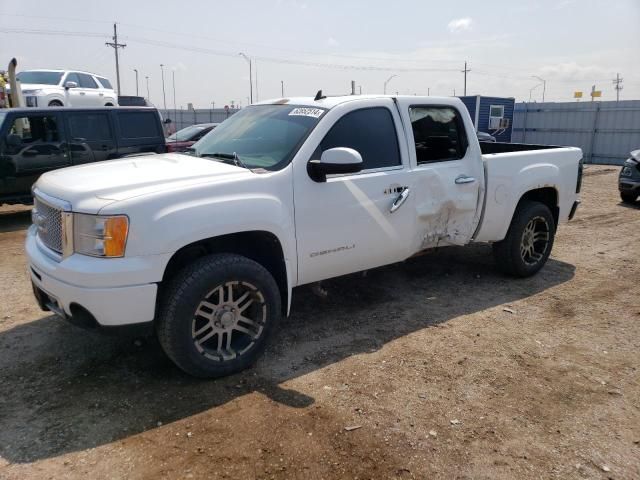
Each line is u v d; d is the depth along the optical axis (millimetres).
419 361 3928
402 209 4500
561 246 7465
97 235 3172
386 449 2912
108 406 3299
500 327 4570
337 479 2680
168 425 3107
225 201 3486
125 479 2662
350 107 4305
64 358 3922
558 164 5879
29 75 17031
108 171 3836
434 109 4891
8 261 6602
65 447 2900
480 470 2766
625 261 6684
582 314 4895
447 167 4855
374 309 4934
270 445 2932
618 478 2723
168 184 3453
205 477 2678
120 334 3277
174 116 42406
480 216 5219
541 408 3336
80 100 17500
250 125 4574
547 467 2797
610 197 12359
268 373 3729
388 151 4484
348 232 4191
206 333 3574
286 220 3801
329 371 3764
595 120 25797
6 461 2785
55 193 3498
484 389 3551
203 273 3395
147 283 3223
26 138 8977
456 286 5598
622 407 3359
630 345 4250
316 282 4438
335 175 4125
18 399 3377
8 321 4598
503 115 29156
